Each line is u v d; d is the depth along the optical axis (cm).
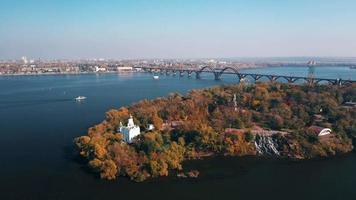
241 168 19350
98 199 15762
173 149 19862
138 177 17588
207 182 17562
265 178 18138
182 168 19162
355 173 18800
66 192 16350
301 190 16800
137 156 18875
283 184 17450
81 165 19400
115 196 16038
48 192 16375
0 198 15875
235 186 17162
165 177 17988
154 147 19250
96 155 19038
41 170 18775
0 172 18600
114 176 17738
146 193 16338
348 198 16038
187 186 17100
